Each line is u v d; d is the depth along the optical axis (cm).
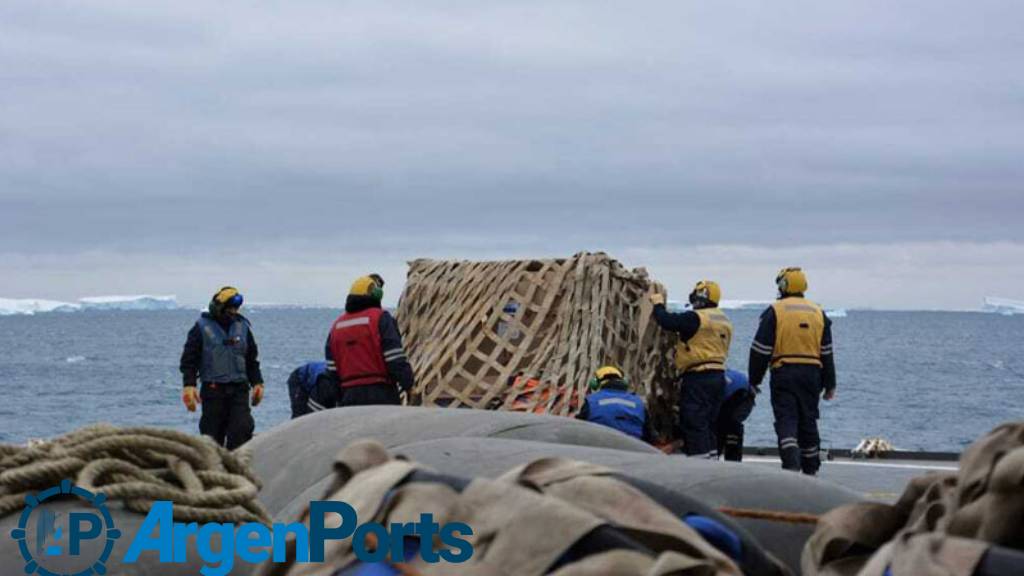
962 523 236
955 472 271
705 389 1369
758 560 258
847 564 277
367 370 1228
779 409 1357
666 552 213
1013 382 10512
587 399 1194
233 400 1407
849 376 11606
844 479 1266
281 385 8550
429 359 1409
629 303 1405
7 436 4566
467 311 1417
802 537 344
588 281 1378
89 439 357
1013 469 227
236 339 1413
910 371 13000
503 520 226
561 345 1370
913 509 274
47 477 341
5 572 312
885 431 4856
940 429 5006
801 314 1355
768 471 378
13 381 9412
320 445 459
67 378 9875
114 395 7469
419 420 473
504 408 1359
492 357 1381
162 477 353
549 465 259
